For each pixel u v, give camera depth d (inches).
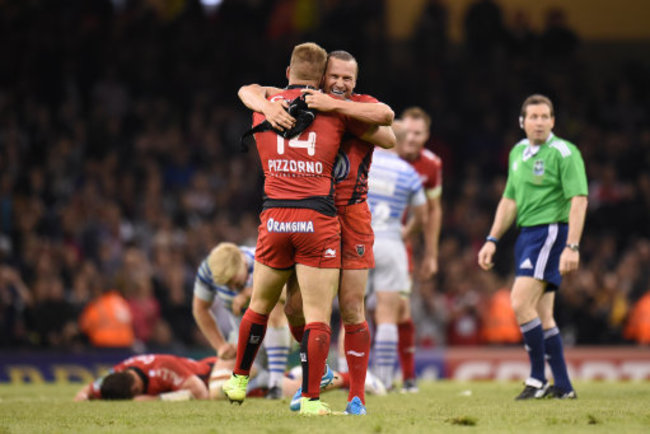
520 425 556.7
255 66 2758.4
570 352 1563.7
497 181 2389.3
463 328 1886.1
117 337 1667.1
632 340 1876.2
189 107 2623.0
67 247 1860.2
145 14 2763.3
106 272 1945.1
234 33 2802.7
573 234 813.9
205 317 914.1
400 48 2898.6
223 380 900.6
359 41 2810.0
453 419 569.9
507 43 2810.0
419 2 2903.5
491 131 2637.8
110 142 2379.4
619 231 2292.1
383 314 984.9
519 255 854.5
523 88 2743.6
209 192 2263.8
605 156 2551.7
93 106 2551.7
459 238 2224.4
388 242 981.2
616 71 2893.7
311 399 608.1
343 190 629.9
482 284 1963.6
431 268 1103.0
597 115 2699.3
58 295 1680.6
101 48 2637.8
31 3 2628.0
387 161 997.2
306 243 600.4
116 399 892.0
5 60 2511.1
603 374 1550.2
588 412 651.5
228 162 2439.7
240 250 874.1
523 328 838.5
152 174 2289.6
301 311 661.3
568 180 825.5
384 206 986.1
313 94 611.2
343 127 616.7
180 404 801.6
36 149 2317.9
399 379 1526.8
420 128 1066.7
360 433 508.7
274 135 614.5
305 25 2837.1
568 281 1968.5
